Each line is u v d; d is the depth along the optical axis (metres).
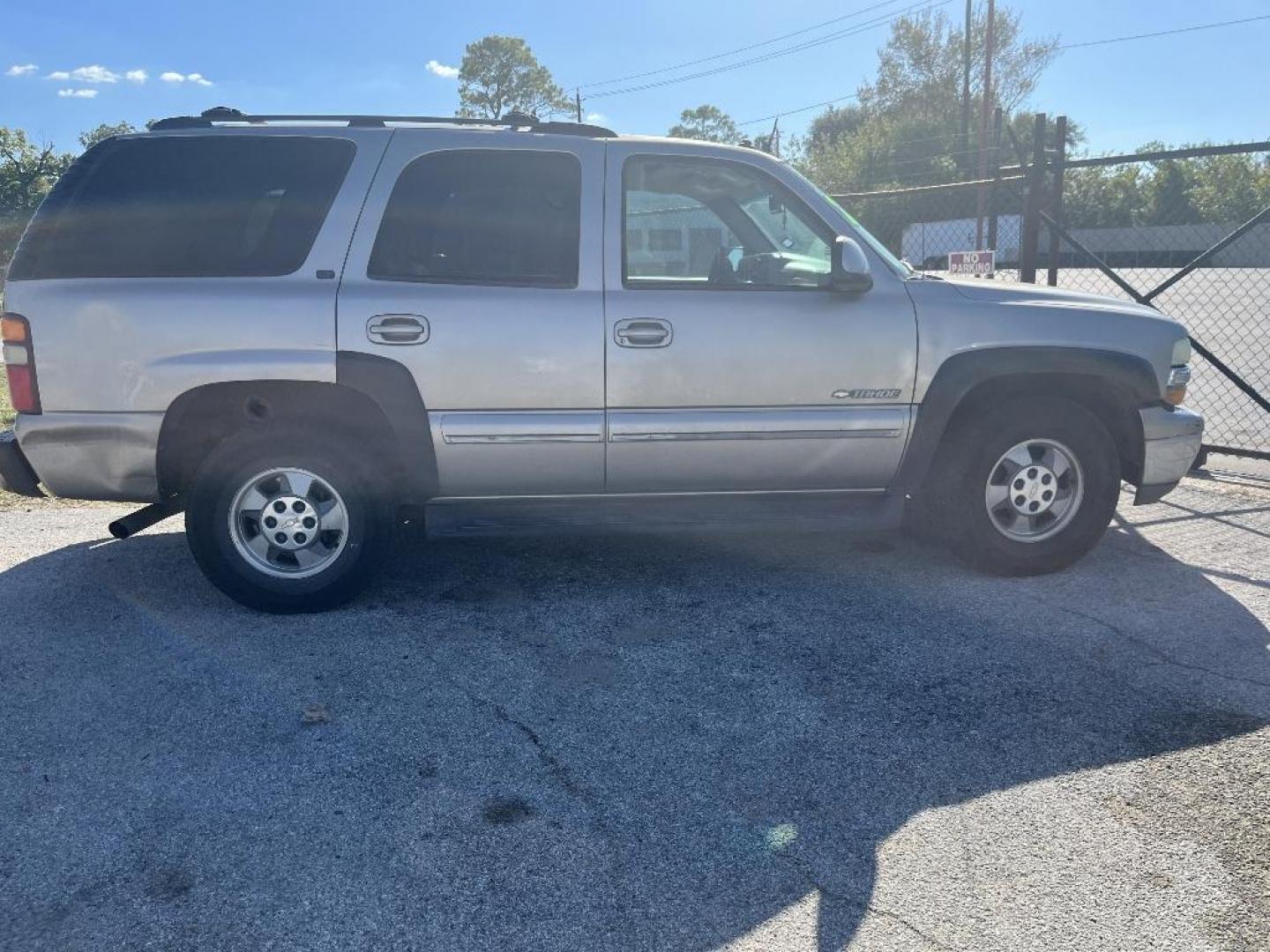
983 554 4.85
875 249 4.71
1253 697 3.69
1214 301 18.02
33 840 2.84
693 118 72.75
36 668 3.94
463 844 2.85
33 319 4.11
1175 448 4.95
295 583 4.39
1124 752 3.32
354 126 4.44
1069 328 4.67
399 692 3.75
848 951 2.43
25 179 51.09
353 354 4.16
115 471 4.21
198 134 4.30
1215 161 39.62
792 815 2.98
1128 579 4.93
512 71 80.94
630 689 3.78
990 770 3.22
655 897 2.62
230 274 4.19
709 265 4.70
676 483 4.56
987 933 2.49
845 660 4.02
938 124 53.34
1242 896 2.62
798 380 4.47
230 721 3.53
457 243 4.33
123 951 2.42
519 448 4.35
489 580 4.95
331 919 2.54
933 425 4.61
